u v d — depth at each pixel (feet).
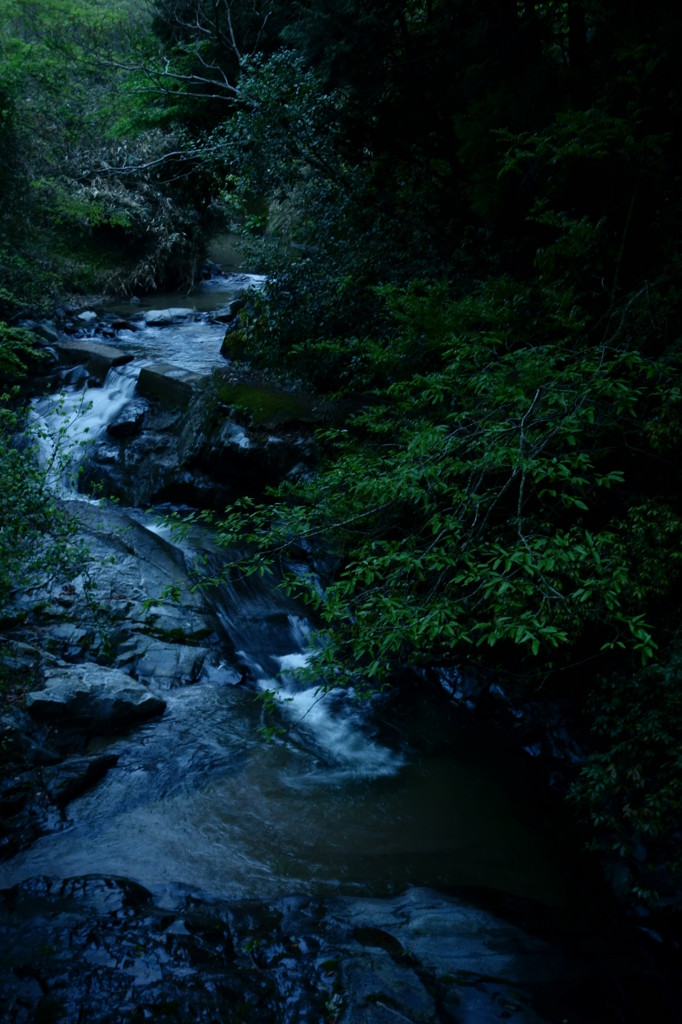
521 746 20.77
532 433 15.14
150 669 22.89
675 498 17.74
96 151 56.54
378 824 18.12
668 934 15.10
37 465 23.89
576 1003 13.47
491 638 12.92
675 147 20.29
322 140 31.30
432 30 30.22
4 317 47.44
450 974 13.82
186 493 32.37
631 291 20.10
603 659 19.69
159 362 40.93
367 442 23.11
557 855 17.40
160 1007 12.87
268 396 31.48
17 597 23.68
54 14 59.31
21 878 15.78
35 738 19.45
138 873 16.10
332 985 13.43
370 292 28.89
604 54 22.40
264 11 40.83
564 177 20.83
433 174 31.19
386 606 13.92
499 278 23.62
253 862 16.67
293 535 16.87
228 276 67.05
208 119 45.73
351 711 22.45
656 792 15.72
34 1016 12.64
